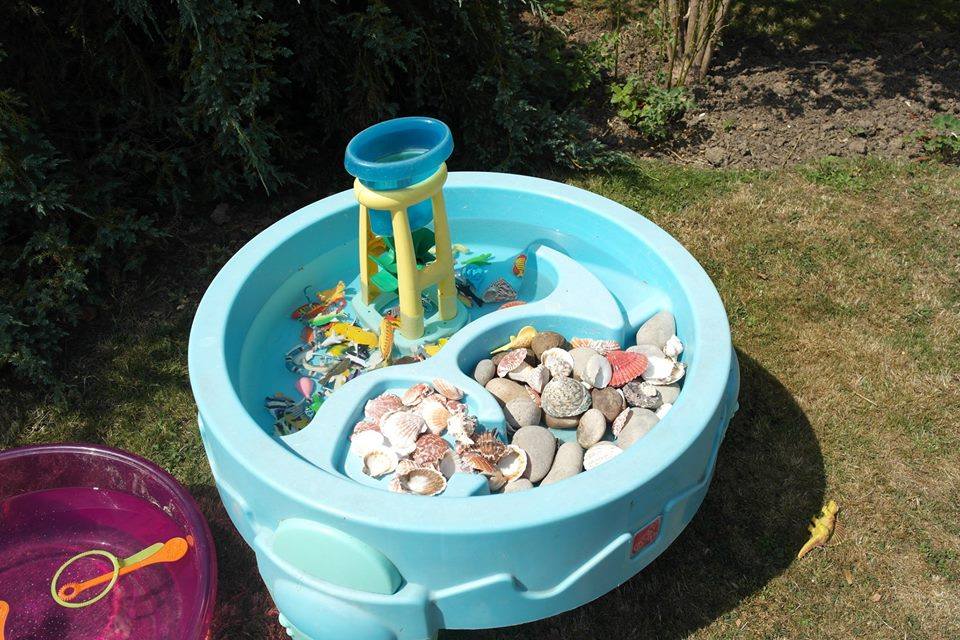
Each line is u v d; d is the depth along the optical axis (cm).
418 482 225
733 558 261
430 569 201
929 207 400
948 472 284
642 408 259
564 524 197
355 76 390
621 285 302
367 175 247
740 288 359
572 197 312
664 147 446
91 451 261
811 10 545
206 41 346
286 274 303
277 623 250
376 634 210
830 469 286
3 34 347
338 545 199
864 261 370
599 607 250
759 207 402
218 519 280
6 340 311
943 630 242
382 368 260
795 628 243
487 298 309
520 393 266
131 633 237
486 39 407
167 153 378
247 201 410
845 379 317
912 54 502
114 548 258
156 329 346
